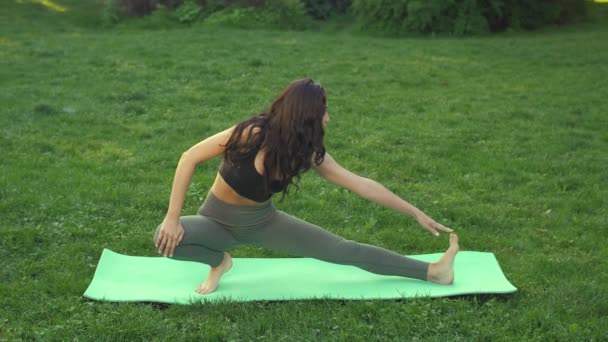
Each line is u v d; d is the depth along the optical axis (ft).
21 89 33.76
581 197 20.66
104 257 14.99
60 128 27.17
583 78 39.83
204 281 14.07
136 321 12.16
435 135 27.53
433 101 33.94
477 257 15.28
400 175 22.70
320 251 13.35
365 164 23.67
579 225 18.37
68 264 14.98
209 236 12.91
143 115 29.86
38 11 66.33
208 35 55.62
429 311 12.63
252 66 42.04
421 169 23.31
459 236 17.52
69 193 19.72
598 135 28.04
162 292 13.48
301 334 11.91
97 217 17.97
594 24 66.74
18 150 23.95
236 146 11.99
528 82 38.83
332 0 71.15
